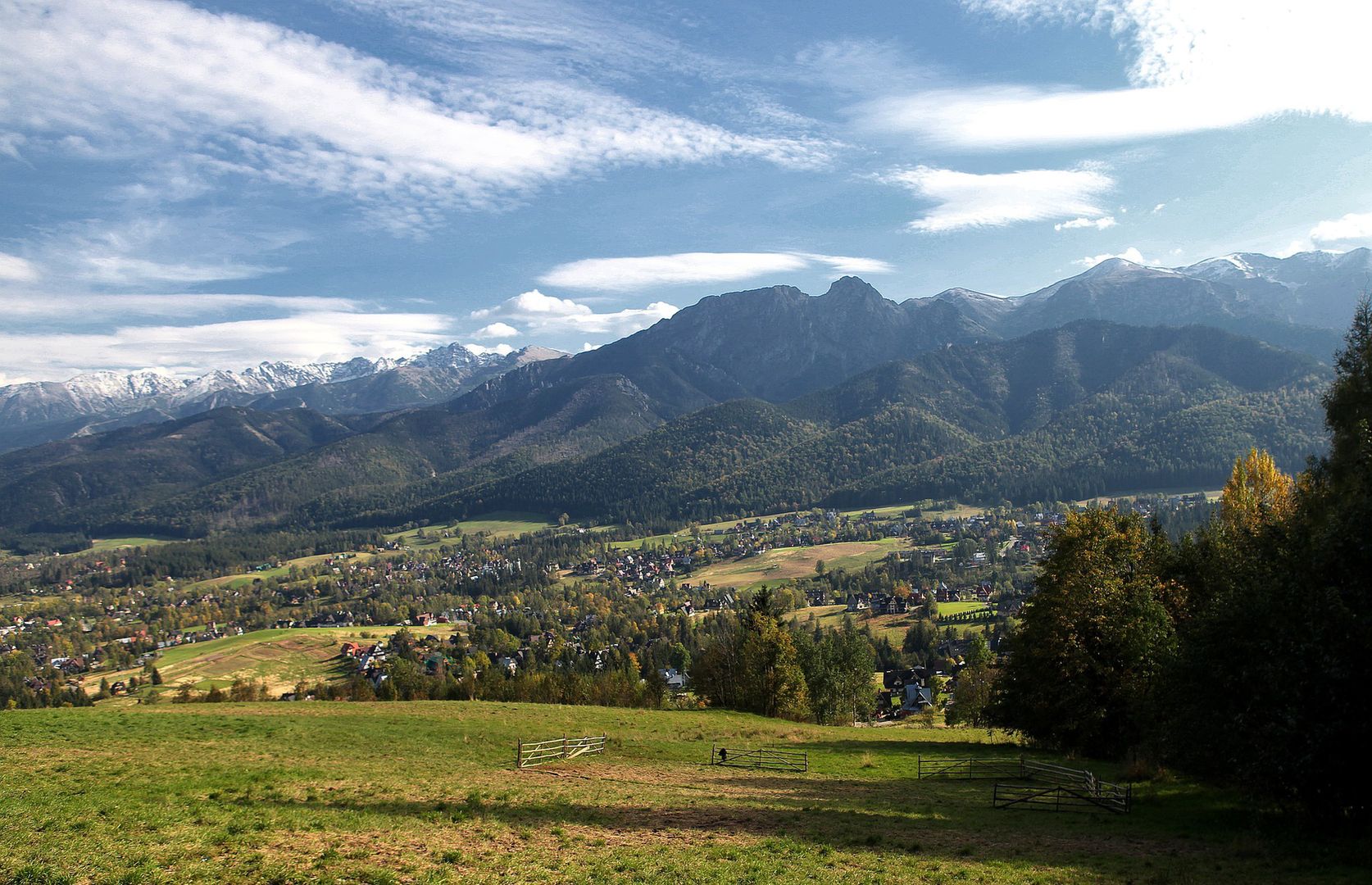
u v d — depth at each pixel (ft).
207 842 67.00
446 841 76.18
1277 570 93.40
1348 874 66.08
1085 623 149.89
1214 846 80.02
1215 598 99.81
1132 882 66.59
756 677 261.65
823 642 306.96
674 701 325.83
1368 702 77.56
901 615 644.69
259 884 58.13
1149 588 149.28
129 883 55.11
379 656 593.01
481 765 136.98
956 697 317.01
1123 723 146.10
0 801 75.10
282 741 146.10
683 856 74.59
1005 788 120.37
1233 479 192.03
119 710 178.91
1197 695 94.43
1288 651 83.51
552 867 68.90
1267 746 82.64
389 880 61.11
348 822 79.61
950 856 76.79
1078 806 105.29
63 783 90.27
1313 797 79.87
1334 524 86.28
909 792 122.21
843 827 91.04
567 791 111.86
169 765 111.55
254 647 647.15
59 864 56.70
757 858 74.74
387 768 125.18
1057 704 151.53
